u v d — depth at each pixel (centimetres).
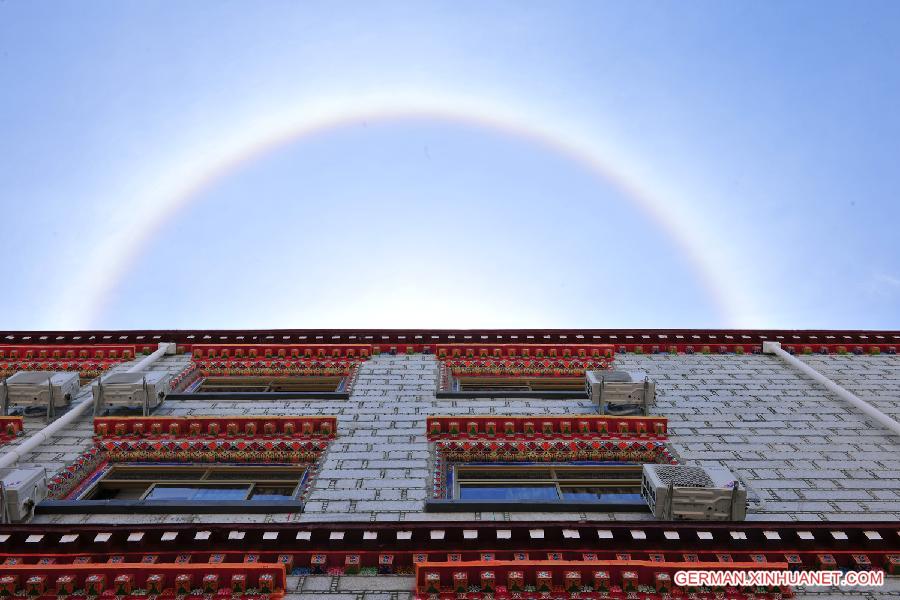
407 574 1122
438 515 1280
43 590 1064
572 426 1573
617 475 1513
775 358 2170
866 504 1314
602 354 2127
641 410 1745
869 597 1081
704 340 2223
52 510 1287
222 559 1114
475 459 1528
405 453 1506
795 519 1264
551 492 1464
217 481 1478
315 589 1091
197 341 2203
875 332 2242
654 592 1079
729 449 1534
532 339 2209
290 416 1616
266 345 2133
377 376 1994
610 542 1119
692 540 1127
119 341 2203
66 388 1705
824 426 1653
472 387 2059
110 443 1528
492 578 1079
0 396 1659
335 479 1395
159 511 1285
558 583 1088
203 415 1662
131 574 1075
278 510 1284
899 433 1590
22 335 2189
